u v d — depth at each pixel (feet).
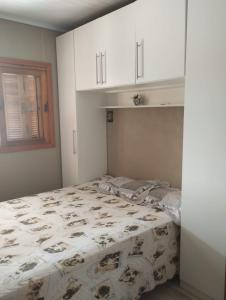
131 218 6.71
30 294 4.28
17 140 9.64
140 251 5.97
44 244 5.44
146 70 6.93
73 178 10.31
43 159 10.34
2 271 4.51
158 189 7.85
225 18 5.17
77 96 9.61
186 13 5.87
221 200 5.67
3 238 5.73
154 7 6.51
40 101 10.14
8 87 9.21
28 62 9.47
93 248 5.27
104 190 8.84
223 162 5.55
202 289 6.33
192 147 6.07
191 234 6.36
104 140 10.69
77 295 4.89
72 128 9.95
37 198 8.41
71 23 9.71
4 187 9.42
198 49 5.69
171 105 7.64
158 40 6.52
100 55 8.23
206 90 5.65
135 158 9.64
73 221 6.59
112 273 5.45
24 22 9.27
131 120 9.58
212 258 6.01
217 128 5.56
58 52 10.03
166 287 6.95
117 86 8.04
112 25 7.70
